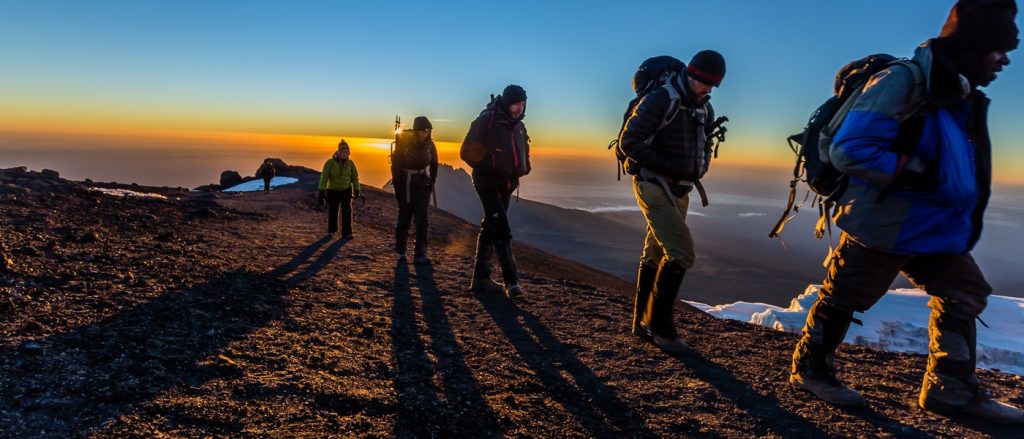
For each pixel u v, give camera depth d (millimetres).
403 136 7309
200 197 15242
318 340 3570
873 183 2570
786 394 3215
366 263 7164
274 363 3000
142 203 9484
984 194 2609
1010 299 22656
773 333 4762
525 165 5520
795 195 3074
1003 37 2420
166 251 5805
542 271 10891
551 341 4172
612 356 3857
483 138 5359
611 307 5461
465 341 4000
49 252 4766
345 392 2723
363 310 4621
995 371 3980
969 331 2869
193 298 4066
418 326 4297
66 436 1980
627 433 2658
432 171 7523
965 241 2639
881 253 2750
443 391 2947
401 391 2865
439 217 17969
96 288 3932
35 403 2184
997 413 2834
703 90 3537
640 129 3594
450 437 2412
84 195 8867
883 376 3664
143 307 3660
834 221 2867
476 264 5824
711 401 3100
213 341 3211
